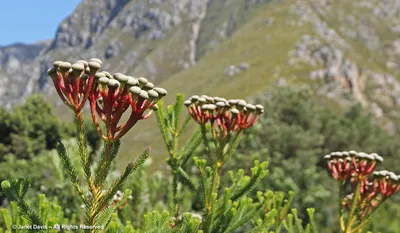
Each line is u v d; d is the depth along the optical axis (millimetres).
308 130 26797
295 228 4250
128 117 2293
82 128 2248
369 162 4113
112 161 2299
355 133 29828
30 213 2391
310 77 123938
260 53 142250
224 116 3506
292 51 136375
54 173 7254
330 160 4367
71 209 5914
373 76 130375
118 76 2174
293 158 22250
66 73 2146
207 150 3562
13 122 30141
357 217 4199
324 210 15969
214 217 3330
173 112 3969
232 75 136125
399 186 4055
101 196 2367
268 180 16312
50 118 31469
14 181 2420
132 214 5203
